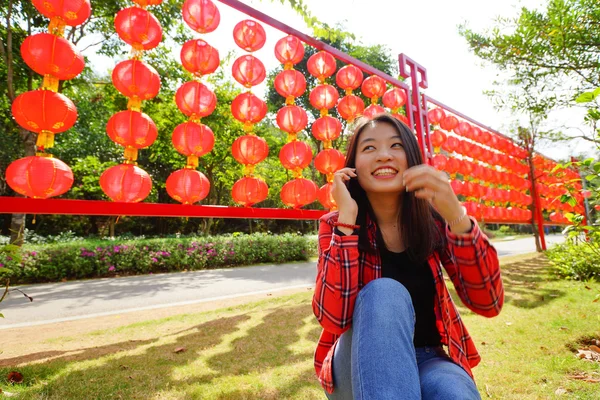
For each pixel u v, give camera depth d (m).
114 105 11.95
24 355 2.73
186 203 3.09
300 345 2.81
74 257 8.47
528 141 8.75
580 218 2.47
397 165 1.24
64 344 3.07
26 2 7.72
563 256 5.68
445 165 5.97
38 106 2.28
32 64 2.34
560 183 2.65
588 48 4.12
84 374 2.25
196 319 3.87
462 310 3.65
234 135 13.79
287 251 12.09
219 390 2.01
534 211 9.49
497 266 1.13
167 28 8.98
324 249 1.27
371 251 1.22
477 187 7.01
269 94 15.39
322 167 3.98
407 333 0.86
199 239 10.73
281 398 1.92
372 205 1.34
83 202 2.56
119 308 5.30
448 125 6.38
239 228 23.48
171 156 14.61
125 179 2.63
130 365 2.40
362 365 0.81
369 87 4.66
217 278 8.22
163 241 9.98
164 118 12.84
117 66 2.71
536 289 4.52
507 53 4.78
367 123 1.34
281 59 3.80
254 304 4.53
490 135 7.42
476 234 1.09
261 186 3.51
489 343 2.63
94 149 15.34
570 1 4.01
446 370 0.94
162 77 10.32
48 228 19.02
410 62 5.15
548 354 2.38
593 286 4.47
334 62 4.12
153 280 8.04
